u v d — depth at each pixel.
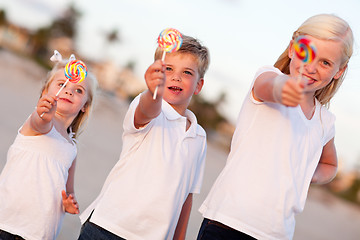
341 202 21.30
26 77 17.12
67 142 3.43
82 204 6.66
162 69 2.52
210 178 12.69
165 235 2.93
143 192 2.91
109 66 23.16
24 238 3.13
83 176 8.21
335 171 3.28
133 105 2.90
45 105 2.96
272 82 2.51
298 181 2.79
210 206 2.76
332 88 3.04
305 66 2.72
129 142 3.02
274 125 2.77
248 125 2.83
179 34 2.72
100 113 16.28
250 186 2.69
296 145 2.79
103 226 2.86
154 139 2.99
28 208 3.17
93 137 12.17
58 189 3.30
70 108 3.47
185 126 3.13
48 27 24.38
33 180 3.21
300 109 2.85
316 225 12.74
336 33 2.73
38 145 3.27
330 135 3.06
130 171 2.95
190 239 6.56
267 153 2.73
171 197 2.96
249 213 2.65
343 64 2.88
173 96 3.18
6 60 19.72
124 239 2.87
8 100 12.77
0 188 3.18
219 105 26.55
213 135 24.75
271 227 2.66
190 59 3.21
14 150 3.27
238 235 2.68
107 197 2.93
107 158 10.20
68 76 3.07
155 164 2.96
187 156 3.09
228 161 2.85
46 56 23.34
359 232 14.17
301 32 2.82
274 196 2.68
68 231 5.55
